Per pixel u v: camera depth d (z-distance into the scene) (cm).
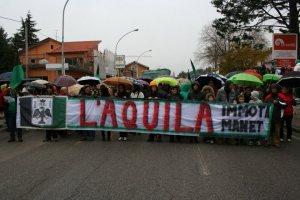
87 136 1550
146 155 1201
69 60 7625
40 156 1184
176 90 1584
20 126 1530
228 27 3394
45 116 1534
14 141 1522
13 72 1716
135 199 739
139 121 1527
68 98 1541
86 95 1598
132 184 847
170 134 1512
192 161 1110
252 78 1616
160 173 954
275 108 1438
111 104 1534
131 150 1296
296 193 791
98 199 739
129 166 1034
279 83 1712
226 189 812
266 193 788
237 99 1557
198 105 1502
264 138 1473
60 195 765
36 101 1536
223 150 1323
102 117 1537
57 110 1535
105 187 822
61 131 1638
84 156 1180
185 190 802
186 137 1580
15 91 1734
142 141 1526
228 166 1049
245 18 3281
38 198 746
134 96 1742
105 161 1101
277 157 1199
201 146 1408
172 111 1512
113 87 1919
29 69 5841
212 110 1498
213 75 1895
